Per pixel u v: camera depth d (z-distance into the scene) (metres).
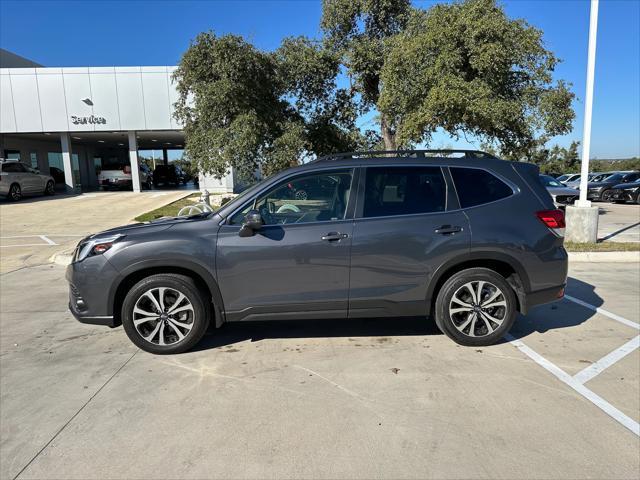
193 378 4.11
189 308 4.52
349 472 2.83
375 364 4.35
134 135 26.02
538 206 4.71
